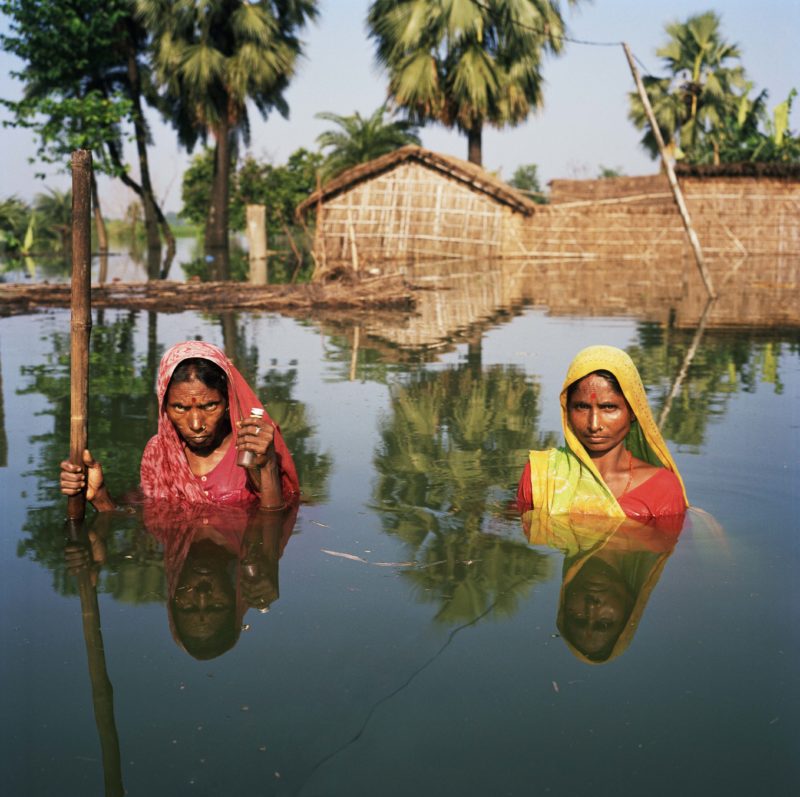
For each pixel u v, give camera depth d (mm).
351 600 2422
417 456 4098
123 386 5930
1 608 2371
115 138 26828
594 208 25516
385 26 27172
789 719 1771
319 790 1534
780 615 2297
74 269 3094
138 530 3080
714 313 11367
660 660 2037
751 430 4547
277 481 3289
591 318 10812
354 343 8406
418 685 1914
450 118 28266
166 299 13039
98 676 1971
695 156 34844
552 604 2385
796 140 27297
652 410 5094
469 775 1573
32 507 3332
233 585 2543
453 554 2807
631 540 2947
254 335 9062
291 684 1921
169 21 27078
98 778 1570
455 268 22219
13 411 5066
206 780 1566
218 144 29719
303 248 34062
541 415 5031
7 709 1820
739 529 3055
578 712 1801
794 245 25609
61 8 25688
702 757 1634
